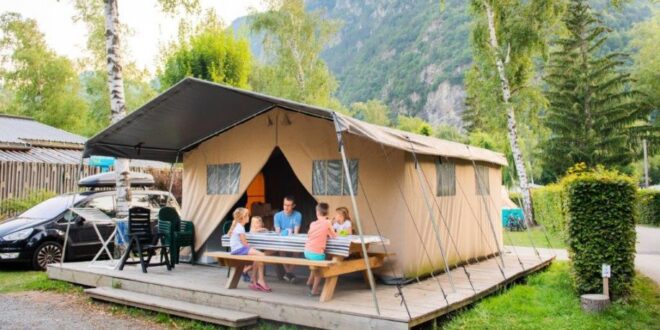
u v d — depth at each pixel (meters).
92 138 8.39
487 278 7.80
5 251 9.68
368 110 66.38
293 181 10.17
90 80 31.92
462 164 9.37
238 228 6.75
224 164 9.11
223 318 5.91
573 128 28.66
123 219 9.11
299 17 28.17
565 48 28.92
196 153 9.58
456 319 5.96
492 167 11.04
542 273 9.24
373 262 6.68
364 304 5.78
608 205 6.97
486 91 19.47
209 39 28.25
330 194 7.85
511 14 18.48
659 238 16.34
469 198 9.57
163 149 9.56
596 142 28.19
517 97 19.67
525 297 7.17
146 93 32.03
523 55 18.77
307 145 8.10
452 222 8.76
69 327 6.08
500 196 11.38
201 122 8.44
